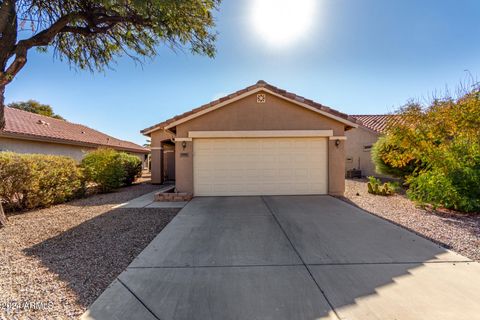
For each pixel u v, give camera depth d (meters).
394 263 4.46
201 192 11.45
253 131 11.32
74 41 8.89
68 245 5.50
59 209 9.35
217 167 11.48
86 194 13.04
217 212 8.38
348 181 18.08
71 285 3.79
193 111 11.23
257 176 11.51
